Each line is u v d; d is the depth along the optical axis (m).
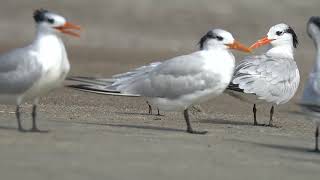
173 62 15.95
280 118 20.11
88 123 16.06
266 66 18.64
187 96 15.82
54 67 14.32
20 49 14.48
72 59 33.03
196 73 15.70
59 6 49.88
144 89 16.05
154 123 17.08
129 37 42.53
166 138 14.23
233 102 22.62
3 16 47.56
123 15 48.16
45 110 18.50
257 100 18.45
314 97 13.57
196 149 13.04
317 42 14.10
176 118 18.58
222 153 12.81
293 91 19.06
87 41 40.72
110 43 40.41
